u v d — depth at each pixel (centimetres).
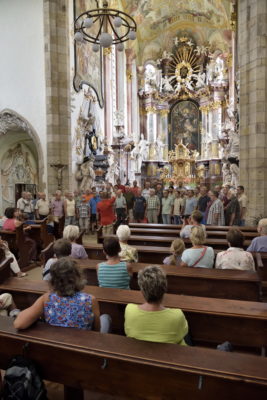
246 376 171
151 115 3231
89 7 1619
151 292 227
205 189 1021
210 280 381
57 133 1268
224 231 759
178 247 464
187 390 183
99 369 203
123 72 2545
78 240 610
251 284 370
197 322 298
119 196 1122
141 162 2977
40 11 1252
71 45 1416
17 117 1298
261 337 285
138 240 668
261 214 1052
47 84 1249
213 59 3133
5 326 236
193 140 3338
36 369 216
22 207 1020
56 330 227
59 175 1250
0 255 514
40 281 375
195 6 2716
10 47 1298
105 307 332
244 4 1078
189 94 3269
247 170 1105
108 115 2044
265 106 1047
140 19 2728
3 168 1412
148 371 190
